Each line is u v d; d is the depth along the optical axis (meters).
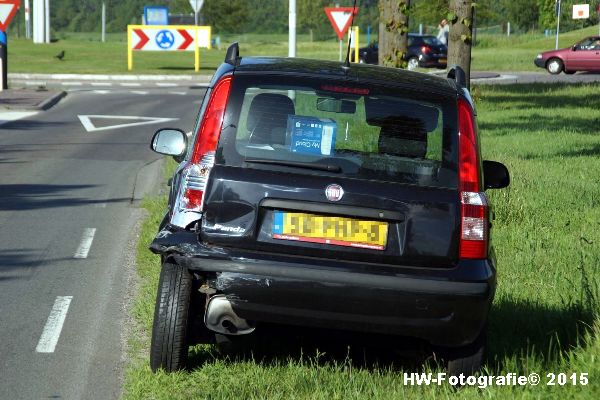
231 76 13.58
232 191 13.15
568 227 25.22
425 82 13.90
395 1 48.09
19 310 17.59
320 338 16.05
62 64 110.12
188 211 13.30
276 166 13.23
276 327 15.01
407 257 13.09
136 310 17.42
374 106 13.47
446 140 13.43
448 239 13.15
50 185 32.34
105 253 22.52
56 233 24.64
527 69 112.94
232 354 15.00
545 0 146.62
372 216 13.06
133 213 27.81
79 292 18.97
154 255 21.83
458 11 48.41
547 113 61.00
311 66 13.98
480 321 13.13
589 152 42.53
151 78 94.69
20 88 74.19
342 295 12.83
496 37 176.50
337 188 13.06
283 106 13.43
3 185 32.06
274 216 13.11
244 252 13.03
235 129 13.38
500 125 54.31
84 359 15.01
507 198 27.25
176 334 13.47
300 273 12.82
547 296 17.91
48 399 13.31
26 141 44.47
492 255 13.95
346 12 59.91
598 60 104.56
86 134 48.22
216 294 13.16
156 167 37.28
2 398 13.27
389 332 13.10
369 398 12.93
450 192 13.27
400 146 13.35
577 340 14.75
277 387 13.32
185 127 52.88
